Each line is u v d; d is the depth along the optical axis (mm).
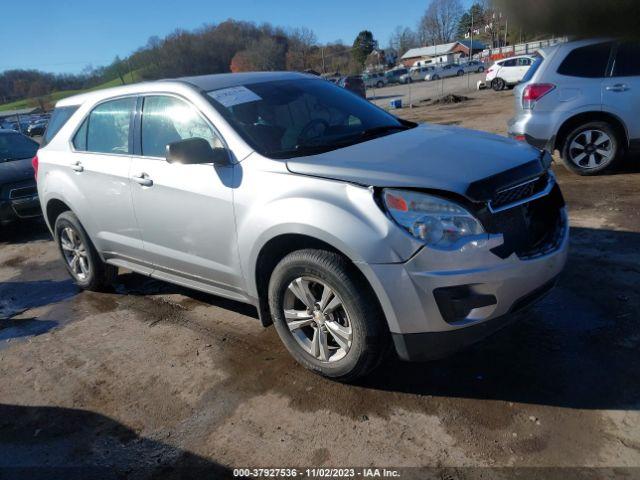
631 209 5496
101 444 2893
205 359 3613
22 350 4082
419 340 2740
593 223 5246
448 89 34312
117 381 3479
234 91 3740
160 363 3637
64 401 3328
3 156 8258
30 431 3070
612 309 3617
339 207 2783
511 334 3457
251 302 3475
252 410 3027
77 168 4508
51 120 5109
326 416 2904
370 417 2855
